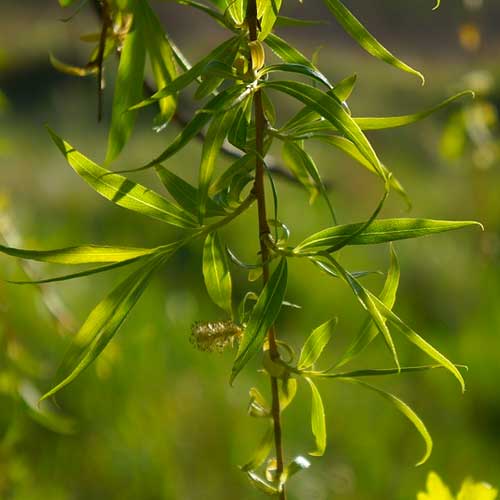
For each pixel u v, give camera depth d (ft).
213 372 7.23
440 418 8.27
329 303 10.38
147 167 2.73
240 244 11.87
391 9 26.55
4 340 4.41
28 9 23.57
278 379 2.93
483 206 7.20
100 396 6.29
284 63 2.81
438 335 9.81
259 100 2.85
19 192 14.29
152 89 3.38
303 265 10.58
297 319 10.39
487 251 7.25
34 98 21.66
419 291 11.18
